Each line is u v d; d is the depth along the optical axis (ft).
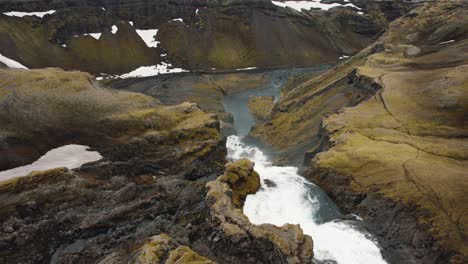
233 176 182.80
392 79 273.75
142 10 597.11
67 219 155.22
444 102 231.30
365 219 165.89
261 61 560.61
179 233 156.56
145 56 536.42
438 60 298.56
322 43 625.41
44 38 497.46
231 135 311.88
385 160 187.73
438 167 177.68
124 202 171.32
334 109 285.43
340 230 160.66
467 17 364.58
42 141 189.47
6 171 166.91
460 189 160.97
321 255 145.48
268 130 310.45
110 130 207.51
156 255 129.90
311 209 178.81
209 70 520.42
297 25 638.12
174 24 595.06
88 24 537.65
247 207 175.83
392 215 160.15
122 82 451.94
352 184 181.27
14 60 446.19
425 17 395.14
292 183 199.00
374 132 218.79
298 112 315.78
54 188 161.89
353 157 196.13
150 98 252.62
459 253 138.41
